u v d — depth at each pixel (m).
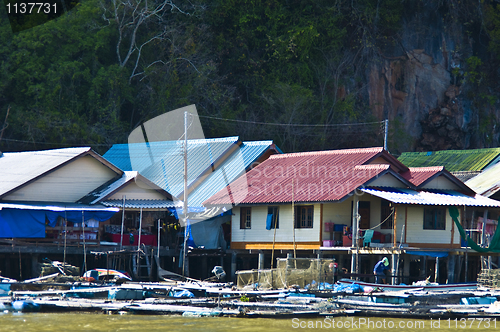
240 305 90.19
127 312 86.25
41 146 194.00
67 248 125.50
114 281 113.19
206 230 141.88
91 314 85.38
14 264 124.56
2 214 120.94
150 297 100.50
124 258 130.50
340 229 123.56
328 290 100.62
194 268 143.25
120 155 176.00
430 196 122.81
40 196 133.62
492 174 169.25
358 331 76.62
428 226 124.06
